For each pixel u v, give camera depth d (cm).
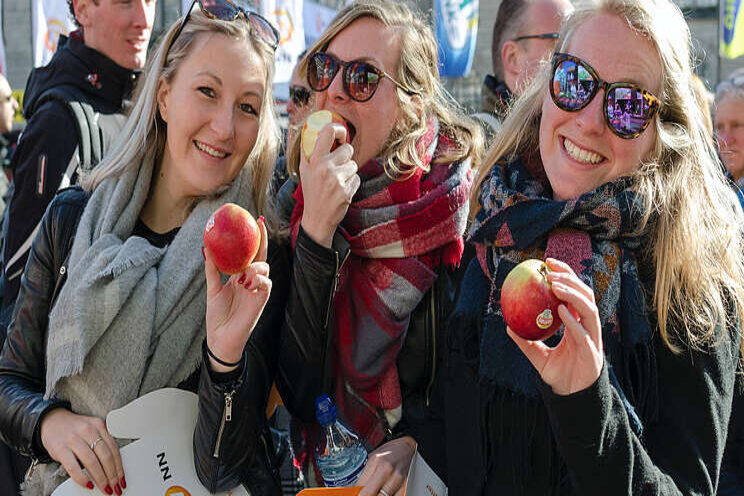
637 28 204
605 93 202
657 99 203
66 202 259
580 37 209
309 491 219
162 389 227
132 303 234
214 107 246
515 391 205
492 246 225
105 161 262
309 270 226
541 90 235
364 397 246
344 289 250
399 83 252
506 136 238
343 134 229
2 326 328
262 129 263
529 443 204
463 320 223
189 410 230
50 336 236
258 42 252
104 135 367
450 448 223
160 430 226
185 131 246
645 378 198
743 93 448
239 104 251
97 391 232
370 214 246
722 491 241
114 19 373
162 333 237
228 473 221
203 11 249
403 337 246
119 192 254
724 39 886
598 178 212
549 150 218
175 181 260
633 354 200
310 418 242
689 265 203
